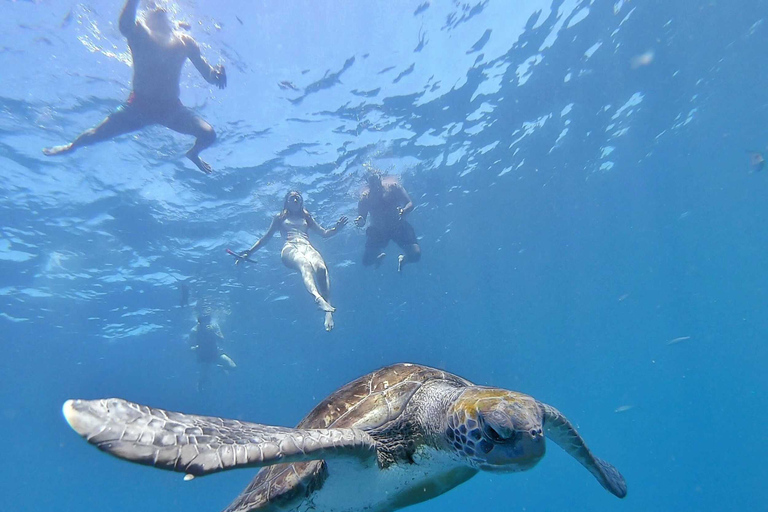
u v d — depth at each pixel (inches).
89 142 417.1
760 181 1066.1
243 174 603.2
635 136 804.0
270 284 903.1
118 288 816.3
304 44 449.4
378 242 668.1
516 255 1084.5
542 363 1887.3
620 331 1823.3
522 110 642.8
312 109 527.2
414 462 141.9
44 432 1497.3
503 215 912.3
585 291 1398.9
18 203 574.6
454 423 121.6
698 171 982.4
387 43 477.1
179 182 595.2
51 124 467.5
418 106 573.3
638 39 577.9
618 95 677.9
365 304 1081.4
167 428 86.8
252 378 1480.1
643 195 1017.5
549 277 1242.6
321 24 435.8
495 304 1285.7
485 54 528.1
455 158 708.0
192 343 1073.5
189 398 1592.0
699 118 803.4
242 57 442.3
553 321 1517.0
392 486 138.4
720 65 673.0
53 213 604.1
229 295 910.4
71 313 866.8
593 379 2249.0
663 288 1596.9
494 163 751.1
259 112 510.3
